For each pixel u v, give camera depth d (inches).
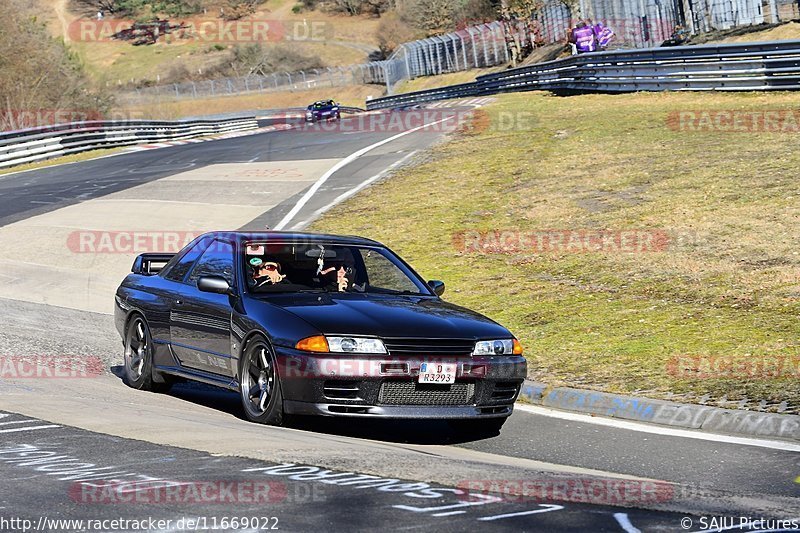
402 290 429.7
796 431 384.5
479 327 390.0
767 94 1409.9
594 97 1763.0
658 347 532.7
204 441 320.2
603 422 420.5
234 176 1374.3
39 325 649.0
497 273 761.6
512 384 390.9
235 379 399.5
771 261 699.4
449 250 850.1
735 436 390.0
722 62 1491.1
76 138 2055.9
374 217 1009.5
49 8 7066.9
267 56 5831.7
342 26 6358.3
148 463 284.7
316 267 426.9
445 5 5093.5
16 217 1126.4
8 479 263.6
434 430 402.0
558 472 311.7
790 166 971.3
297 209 1087.6
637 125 1328.7
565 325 601.0
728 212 843.4
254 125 3171.8
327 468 286.0
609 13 2524.6
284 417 370.6
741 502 273.1
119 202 1206.3
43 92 2664.9
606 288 686.5
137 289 480.7
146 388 468.4
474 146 1382.9
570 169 1120.2
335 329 363.6
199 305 425.7
